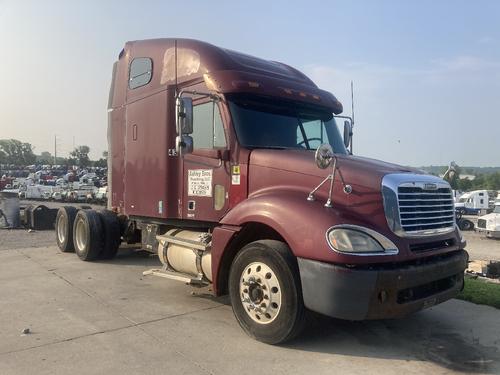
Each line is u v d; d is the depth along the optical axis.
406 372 4.50
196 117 6.59
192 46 6.86
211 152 6.30
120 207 8.62
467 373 4.51
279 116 6.48
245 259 5.26
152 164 7.42
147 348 4.93
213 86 6.19
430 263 5.02
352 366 4.61
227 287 5.81
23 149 142.00
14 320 5.75
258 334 5.13
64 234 10.60
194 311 6.25
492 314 6.43
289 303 4.86
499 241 29.58
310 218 4.81
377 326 5.82
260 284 5.11
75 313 6.06
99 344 5.01
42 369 4.39
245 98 6.26
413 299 4.85
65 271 8.63
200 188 6.52
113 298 6.81
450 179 6.00
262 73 6.69
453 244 5.58
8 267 8.97
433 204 5.34
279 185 5.54
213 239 5.74
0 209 17.97
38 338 5.16
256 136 6.13
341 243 4.57
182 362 4.60
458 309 6.66
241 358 4.73
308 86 7.08
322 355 4.86
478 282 8.55
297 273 4.87
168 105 7.06
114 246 9.66
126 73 8.27
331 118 7.22
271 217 5.08
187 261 6.68
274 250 4.97
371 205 4.89
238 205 5.60
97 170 92.81
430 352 5.02
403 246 4.80
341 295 4.53
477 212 53.94
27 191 47.25
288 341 5.12
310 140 6.68
